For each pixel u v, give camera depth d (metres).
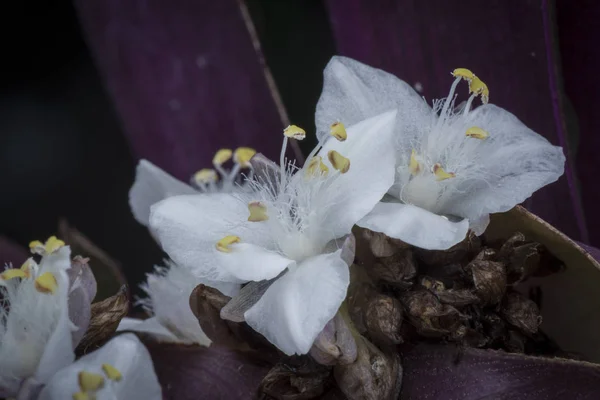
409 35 0.11
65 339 0.09
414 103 0.09
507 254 0.09
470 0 0.11
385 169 0.09
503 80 0.11
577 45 0.11
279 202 0.09
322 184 0.09
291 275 0.09
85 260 0.09
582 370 0.09
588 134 0.11
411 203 0.09
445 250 0.09
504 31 0.10
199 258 0.09
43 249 0.09
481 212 0.09
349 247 0.09
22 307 0.09
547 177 0.09
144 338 0.10
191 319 0.10
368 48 0.11
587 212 0.11
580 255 0.09
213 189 0.11
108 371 0.09
